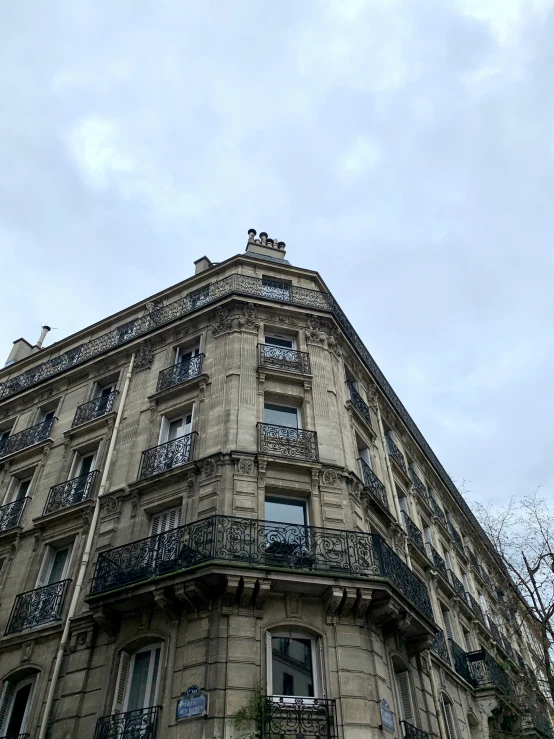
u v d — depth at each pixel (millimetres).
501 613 27156
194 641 12844
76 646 14789
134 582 13820
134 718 12461
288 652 13102
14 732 14305
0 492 21547
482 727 21125
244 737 11094
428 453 29984
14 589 17625
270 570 13219
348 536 14984
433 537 25141
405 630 15531
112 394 21734
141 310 25609
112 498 17656
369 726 12148
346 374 22312
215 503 15359
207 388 18969
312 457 17000
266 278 23672
